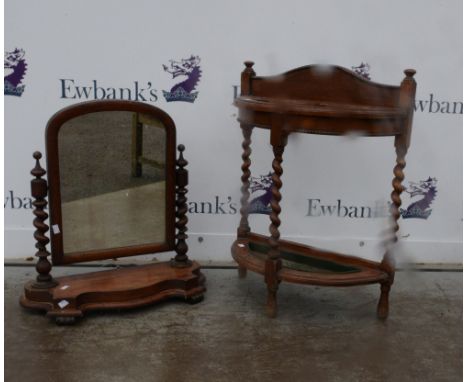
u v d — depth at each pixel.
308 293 2.58
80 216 2.30
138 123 2.30
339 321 2.29
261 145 2.76
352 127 1.99
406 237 2.88
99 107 2.21
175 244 2.53
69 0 2.53
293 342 2.11
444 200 2.83
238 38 2.61
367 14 2.58
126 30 2.58
